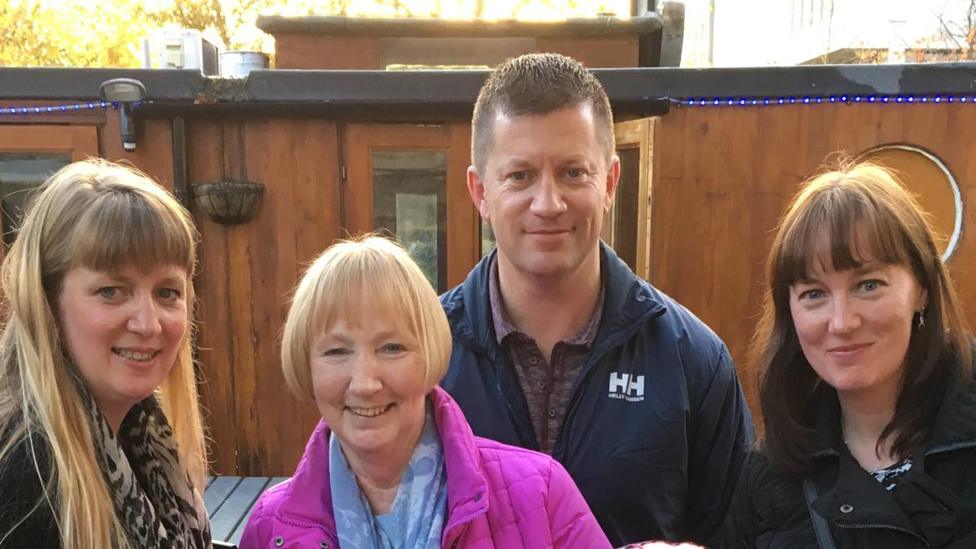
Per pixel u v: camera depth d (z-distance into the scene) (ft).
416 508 3.94
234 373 10.97
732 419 5.23
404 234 10.94
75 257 3.60
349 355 3.93
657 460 4.87
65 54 25.67
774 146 10.16
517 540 3.93
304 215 10.79
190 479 4.78
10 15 24.88
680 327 5.17
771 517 4.41
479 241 10.97
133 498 3.83
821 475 4.28
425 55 11.92
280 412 11.07
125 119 10.12
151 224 3.73
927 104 9.96
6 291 3.76
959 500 3.69
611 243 11.08
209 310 10.85
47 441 3.50
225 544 5.57
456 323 5.16
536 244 4.64
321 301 3.95
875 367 3.99
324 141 10.71
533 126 4.54
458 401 5.01
